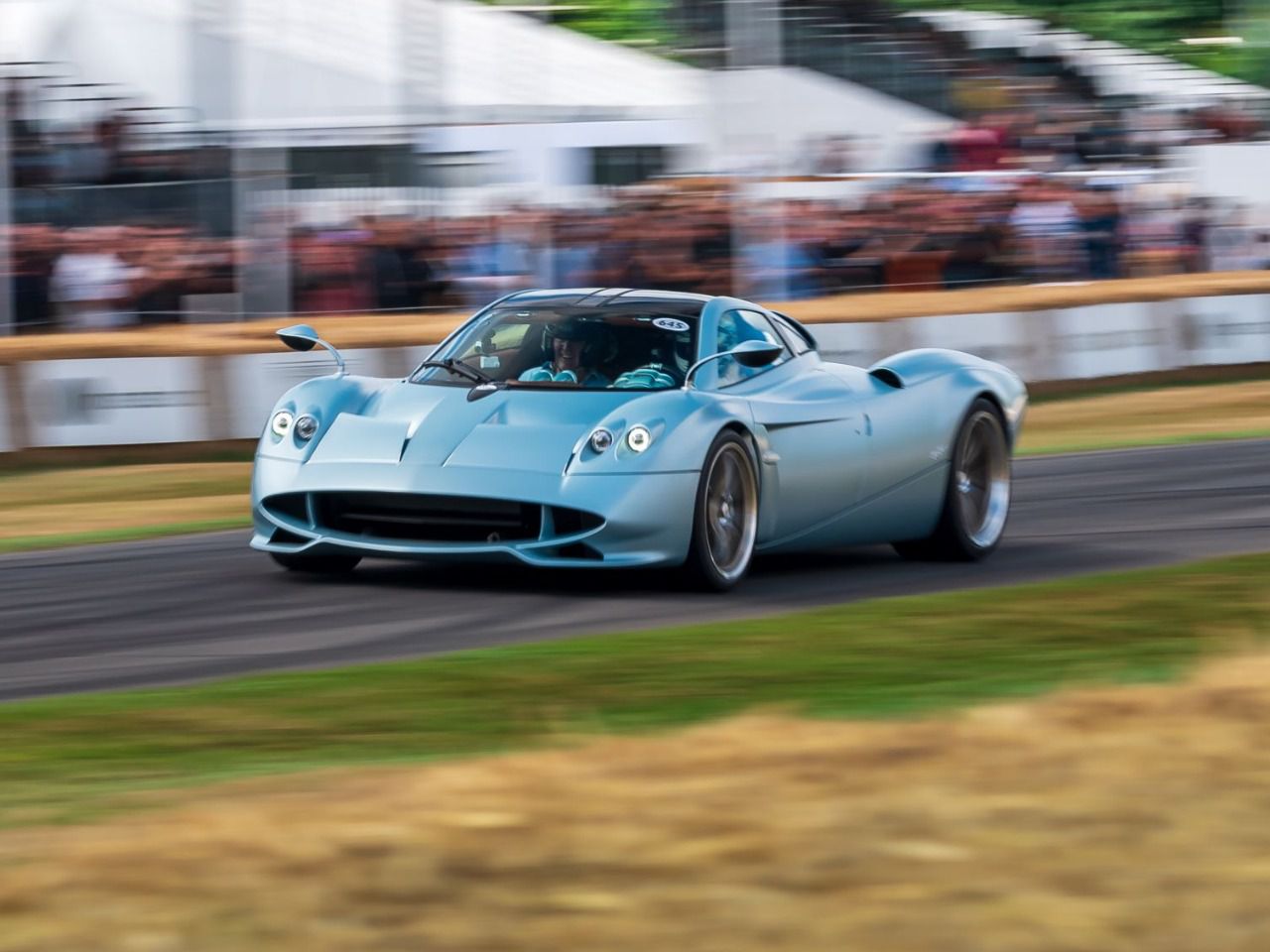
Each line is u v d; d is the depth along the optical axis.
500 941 7.52
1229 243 60.00
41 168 42.41
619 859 8.63
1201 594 19.31
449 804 9.68
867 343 42.75
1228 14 69.62
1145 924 7.71
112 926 7.71
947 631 17.20
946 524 23.56
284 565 21.56
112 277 41.69
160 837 9.14
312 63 49.03
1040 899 8.02
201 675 15.69
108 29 49.06
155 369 35.84
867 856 8.69
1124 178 57.47
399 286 44.78
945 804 9.57
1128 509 28.45
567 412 20.06
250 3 49.88
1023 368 45.78
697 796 9.80
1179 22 69.38
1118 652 15.98
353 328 39.22
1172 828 9.15
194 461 35.53
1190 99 63.09
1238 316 51.12
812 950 7.40
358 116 48.66
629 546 19.22
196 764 11.92
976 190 52.88
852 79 61.09
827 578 22.00
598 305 21.95
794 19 60.56
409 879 8.34
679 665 15.41
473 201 46.28
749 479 20.50
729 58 47.75
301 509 20.22
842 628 17.42
